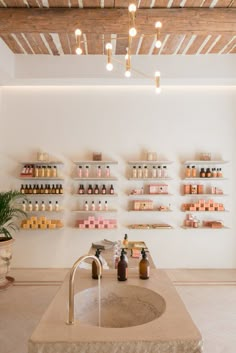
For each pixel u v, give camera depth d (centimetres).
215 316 307
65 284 180
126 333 123
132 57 430
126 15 325
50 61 428
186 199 468
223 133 470
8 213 402
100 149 468
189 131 470
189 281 411
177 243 469
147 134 470
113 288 179
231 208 471
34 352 116
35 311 315
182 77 430
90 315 168
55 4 320
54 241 466
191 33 334
